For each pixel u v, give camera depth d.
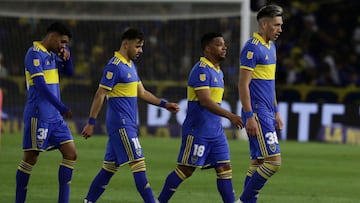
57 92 29.17
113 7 66.62
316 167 46.62
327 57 82.06
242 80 27.67
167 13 65.88
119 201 33.41
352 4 89.69
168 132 64.06
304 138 63.53
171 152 52.59
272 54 28.19
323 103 63.75
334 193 36.97
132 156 28.44
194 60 66.94
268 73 28.08
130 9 66.44
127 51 28.59
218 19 65.56
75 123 65.44
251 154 28.86
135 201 33.47
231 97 63.81
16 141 57.75
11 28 68.38
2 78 66.94
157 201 28.77
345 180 41.53
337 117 63.16
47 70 28.64
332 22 86.94
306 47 84.06
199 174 41.97
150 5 66.06
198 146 28.06
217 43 28.08
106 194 35.22
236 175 42.25
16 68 67.44
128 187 37.38
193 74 28.03
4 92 66.62
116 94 28.41
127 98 28.47
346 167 47.00
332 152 55.03
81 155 49.41
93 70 67.81
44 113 28.42
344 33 86.38
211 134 28.12
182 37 67.06
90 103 65.88
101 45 68.38
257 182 28.05
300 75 81.31
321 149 56.97
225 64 64.31
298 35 85.31
